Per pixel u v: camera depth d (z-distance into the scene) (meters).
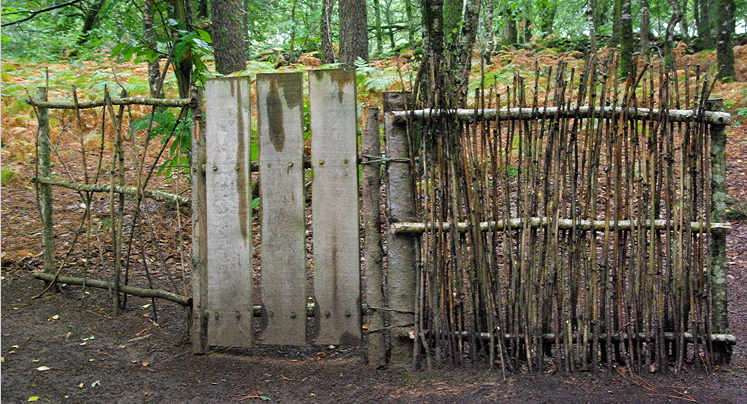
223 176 2.98
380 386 2.78
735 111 8.98
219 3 9.11
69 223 5.20
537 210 2.85
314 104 2.87
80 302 3.70
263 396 2.70
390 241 2.93
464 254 2.88
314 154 2.89
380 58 14.38
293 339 2.99
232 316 3.03
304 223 2.94
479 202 2.87
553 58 10.37
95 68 9.70
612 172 2.96
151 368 2.96
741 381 2.77
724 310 2.92
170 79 8.51
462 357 2.92
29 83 8.30
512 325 2.91
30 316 3.47
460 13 7.58
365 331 3.41
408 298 2.94
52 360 2.99
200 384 2.81
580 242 2.84
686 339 2.89
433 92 2.79
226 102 2.95
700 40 14.70
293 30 13.23
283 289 2.97
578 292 2.88
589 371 2.88
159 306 3.71
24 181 6.41
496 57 10.97
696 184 2.83
